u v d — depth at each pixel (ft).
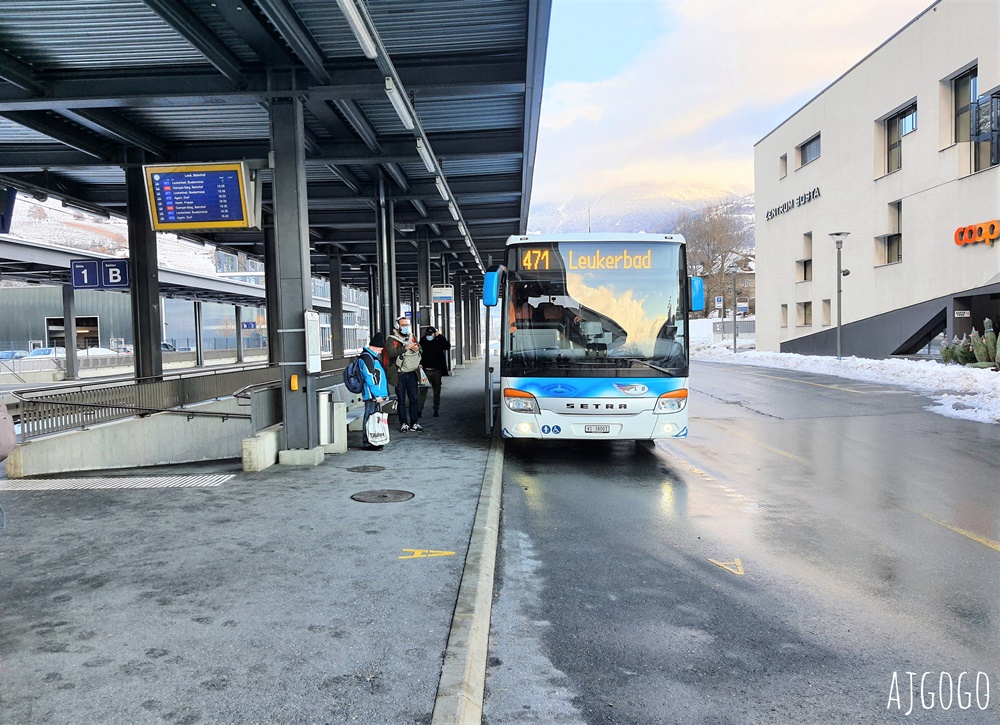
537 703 10.50
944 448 33.17
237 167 28.32
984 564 16.80
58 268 87.76
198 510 20.45
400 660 10.93
